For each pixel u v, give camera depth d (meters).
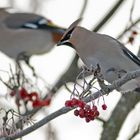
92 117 9.02
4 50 16.72
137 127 11.61
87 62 11.58
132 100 11.95
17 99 11.33
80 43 11.48
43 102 11.82
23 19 16.72
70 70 14.30
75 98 9.01
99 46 11.40
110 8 14.85
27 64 14.84
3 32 16.59
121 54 11.38
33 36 16.69
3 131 9.24
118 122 11.84
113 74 11.34
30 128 9.18
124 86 11.25
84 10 14.39
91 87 9.18
